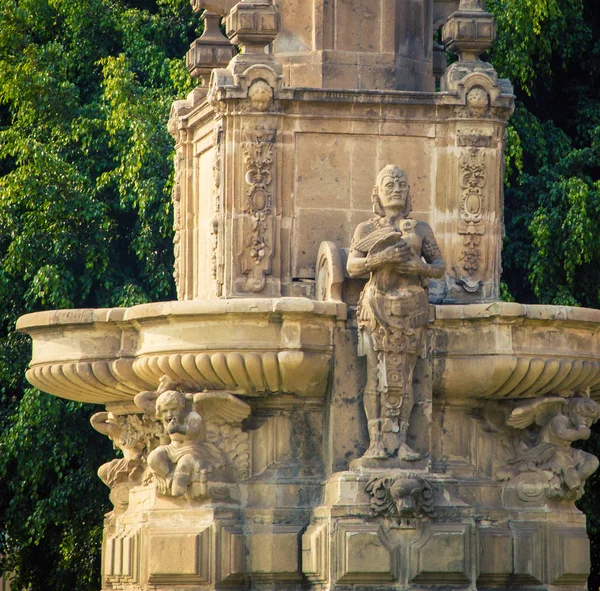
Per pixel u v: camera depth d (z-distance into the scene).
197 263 40.59
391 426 34.81
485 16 37.84
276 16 36.97
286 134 37.03
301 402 36.16
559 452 36.88
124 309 36.72
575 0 61.19
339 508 34.19
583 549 36.62
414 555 34.12
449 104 37.22
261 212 36.69
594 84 63.47
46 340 37.94
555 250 57.97
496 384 35.62
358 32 38.50
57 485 57.88
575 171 60.03
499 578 36.28
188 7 63.47
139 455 40.22
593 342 36.41
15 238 59.12
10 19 62.78
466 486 36.53
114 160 61.44
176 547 35.00
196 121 40.00
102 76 64.12
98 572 58.19
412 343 34.91
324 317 34.94
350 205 37.16
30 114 60.88
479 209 37.41
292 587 35.28
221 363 34.66
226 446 36.00
